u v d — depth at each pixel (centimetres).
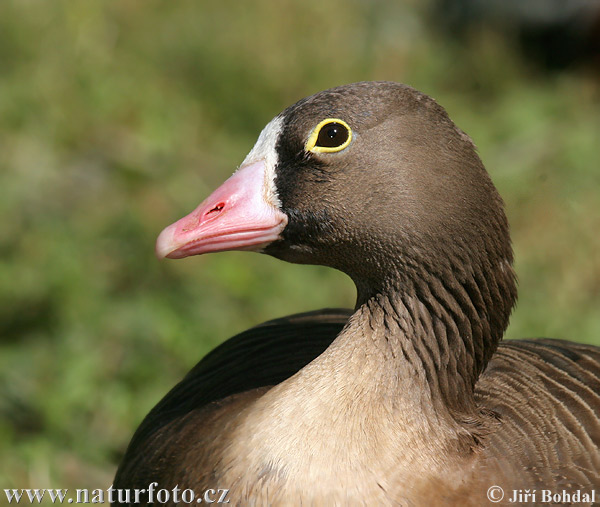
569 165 1427
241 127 1541
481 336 665
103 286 1162
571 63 1814
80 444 977
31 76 1522
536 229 1206
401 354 642
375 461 616
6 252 1195
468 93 1709
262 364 744
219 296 1159
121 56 1588
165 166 1387
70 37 1589
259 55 1595
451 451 636
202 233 673
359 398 629
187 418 711
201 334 1102
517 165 1427
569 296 1185
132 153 1417
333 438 617
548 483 635
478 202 643
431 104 650
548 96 1666
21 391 1014
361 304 677
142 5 1675
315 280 1212
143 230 1230
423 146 640
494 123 1591
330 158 650
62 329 1099
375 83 655
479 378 718
